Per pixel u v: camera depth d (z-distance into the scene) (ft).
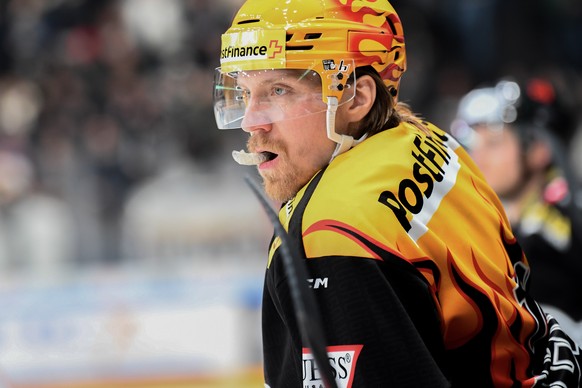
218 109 16.43
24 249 59.16
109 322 54.08
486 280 15.71
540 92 31.53
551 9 79.00
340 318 14.28
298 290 13.04
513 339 15.78
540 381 16.06
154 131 71.87
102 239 60.59
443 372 14.79
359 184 14.98
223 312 54.49
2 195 61.41
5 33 82.74
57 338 53.83
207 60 80.33
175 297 54.44
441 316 15.03
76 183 65.21
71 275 57.82
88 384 53.83
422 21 77.82
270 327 15.72
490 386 15.44
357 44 15.49
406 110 17.61
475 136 32.01
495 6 77.82
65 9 83.30
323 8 15.44
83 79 76.89
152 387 53.93
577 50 78.43
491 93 32.14
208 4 82.38
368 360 14.10
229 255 60.95
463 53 78.23
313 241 14.62
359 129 16.11
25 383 53.62
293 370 15.15
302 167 15.84
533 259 28.71
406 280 14.46
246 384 53.88
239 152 16.08
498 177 31.63
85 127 71.67
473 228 16.02
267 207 13.74
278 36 15.28
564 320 28.40
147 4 82.74
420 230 15.02
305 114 15.52
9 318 53.83
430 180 15.69
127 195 65.36
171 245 61.31
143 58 80.59
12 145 68.54
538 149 31.09
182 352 54.13
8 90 77.66
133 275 57.47
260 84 15.60
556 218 28.76
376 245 14.42
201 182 63.77
